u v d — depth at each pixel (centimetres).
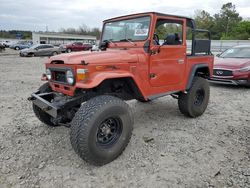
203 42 516
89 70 324
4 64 1638
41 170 319
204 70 546
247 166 328
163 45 417
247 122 495
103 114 315
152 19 394
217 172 313
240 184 291
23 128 450
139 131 444
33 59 2112
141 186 289
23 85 862
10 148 374
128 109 346
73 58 340
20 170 318
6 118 503
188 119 509
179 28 451
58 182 295
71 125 311
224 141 405
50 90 418
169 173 314
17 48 3809
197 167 327
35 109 419
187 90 490
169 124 479
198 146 387
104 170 321
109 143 336
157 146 386
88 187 287
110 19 462
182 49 456
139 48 403
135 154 361
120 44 432
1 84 877
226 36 5331
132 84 385
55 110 329
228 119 512
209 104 626
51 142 396
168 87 444
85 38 6519
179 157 353
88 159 316
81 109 312
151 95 416
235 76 793
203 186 288
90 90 365
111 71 346
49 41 6059
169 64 434
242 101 661
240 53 918
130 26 425
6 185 288
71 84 339
